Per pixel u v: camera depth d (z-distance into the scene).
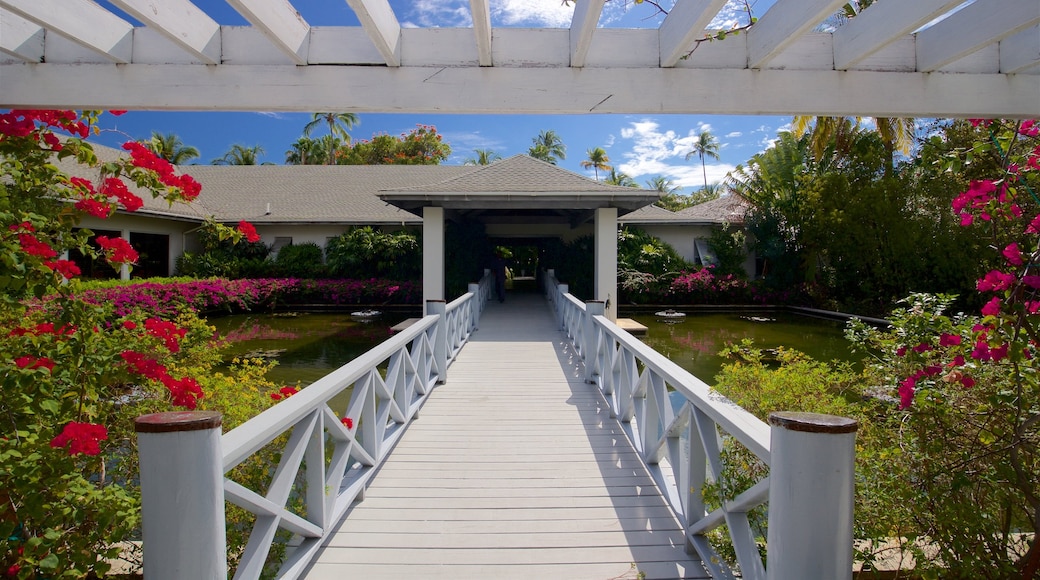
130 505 1.96
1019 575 2.28
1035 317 2.21
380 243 17.77
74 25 2.23
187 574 1.31
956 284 14.88
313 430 2.42
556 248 17.31
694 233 19.81
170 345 2.86
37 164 2.58
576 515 2.97
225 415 3.31
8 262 1.96
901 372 2.87
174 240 17.41
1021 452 2.43
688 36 2.29
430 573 2.42
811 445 1.35
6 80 2.53
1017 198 2.64
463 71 2.65
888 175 16.59
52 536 1.78
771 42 2.42
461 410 5.02
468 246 15.14
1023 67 2.53
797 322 14.85
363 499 3.16
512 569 2.45
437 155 37.09
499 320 11.77
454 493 3.24
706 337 12.10
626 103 2.66
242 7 2.01
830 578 1.34
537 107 2.67
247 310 16.66
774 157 19.58
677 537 2.74
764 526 2.47
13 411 1.99
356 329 13.00
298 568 2.31
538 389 5.82
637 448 3.86
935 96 2.66
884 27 2.26
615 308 10.91
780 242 18.22
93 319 2.29
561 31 2.67
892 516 2.45
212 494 1.35
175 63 2.58
